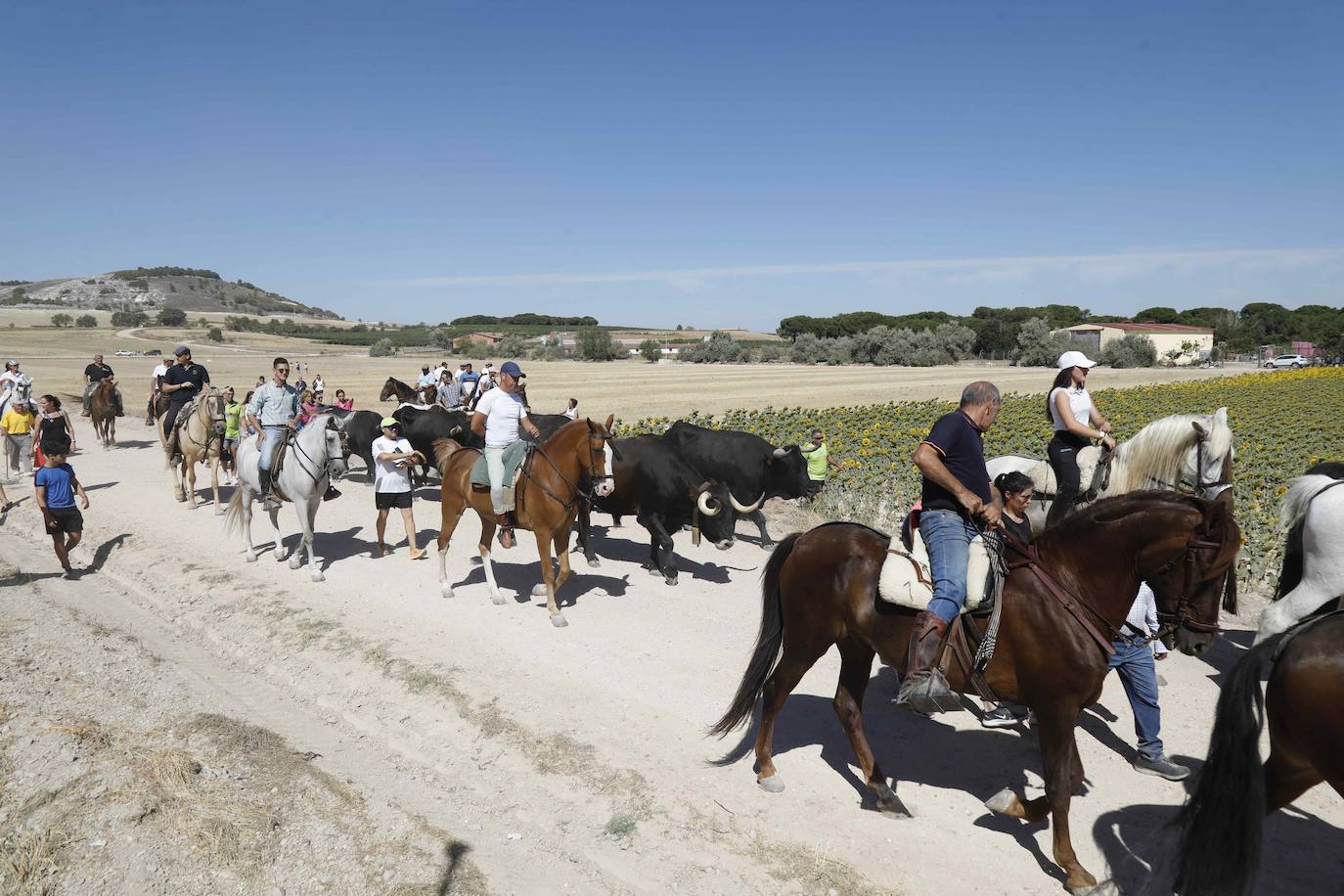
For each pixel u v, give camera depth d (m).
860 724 5.40
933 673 4.46
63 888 4.71
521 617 8.91
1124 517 4.40
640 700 6.95
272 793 5.61
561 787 5.77
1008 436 19.36
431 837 5.14
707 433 11.56
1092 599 4.50
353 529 12.98
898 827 5.21
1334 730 3.66
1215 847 3.82
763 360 102.38
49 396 11.16
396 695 7.21
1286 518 6.42
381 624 8.69
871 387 52.62
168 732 6.39
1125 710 6.83
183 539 12.23
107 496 15.27
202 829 5.14
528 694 7.04
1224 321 106.50
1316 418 24.55
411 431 15.15
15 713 6.55
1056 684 4.50
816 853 4.96
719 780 5.77
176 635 8.95
